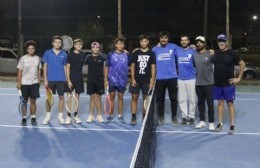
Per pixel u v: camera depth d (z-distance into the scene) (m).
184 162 7.05
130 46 27.48
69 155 7.41
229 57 8.62
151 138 6.53
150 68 9.35
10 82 19.23
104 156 7.35
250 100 14.19
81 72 9.73
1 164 6.87
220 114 9.27
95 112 11.35
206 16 21.48
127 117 10.80
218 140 8.55
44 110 11.74
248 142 8.41
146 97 9.29
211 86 9.16
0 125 9.80
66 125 9.80
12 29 32.03
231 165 6.89
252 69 22.03
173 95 9.72
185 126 9.81
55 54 9.53
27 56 9.43
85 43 27.44
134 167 3.65
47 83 9.61
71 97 9.77
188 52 9.44
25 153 7.53
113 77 9.86
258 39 36.38
